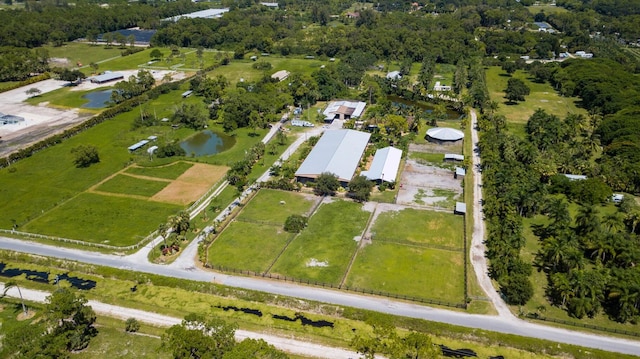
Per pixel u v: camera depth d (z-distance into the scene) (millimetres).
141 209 135500
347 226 127375
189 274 108375
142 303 99250
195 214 133625
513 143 166250
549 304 98500
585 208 116375
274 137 190500
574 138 184000
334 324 93312
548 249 105188
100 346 88000
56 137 180125
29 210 134500
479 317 95312
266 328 92688
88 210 134750
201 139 190750
